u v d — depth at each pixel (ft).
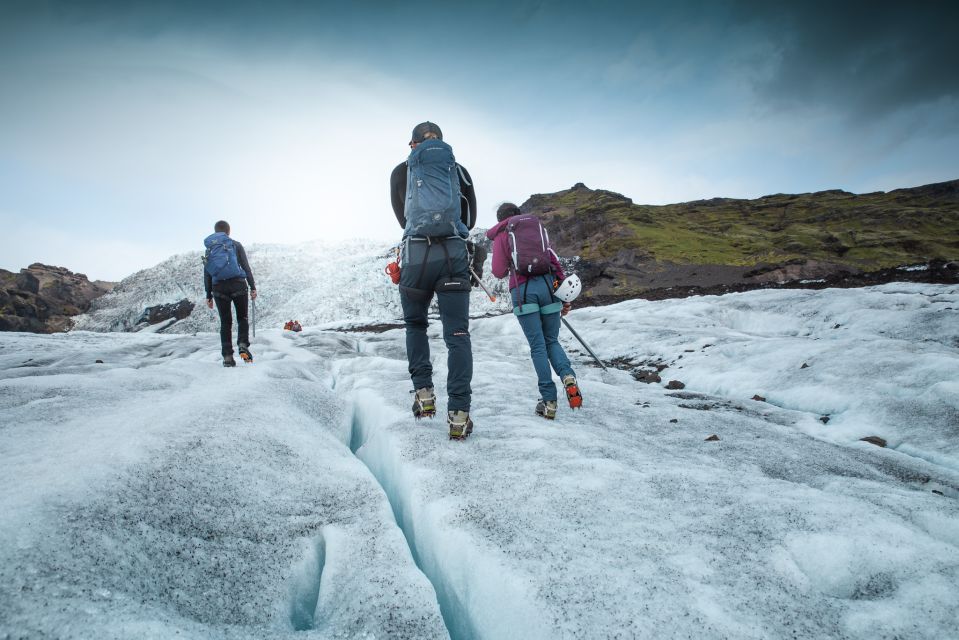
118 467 6.87
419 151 10.13
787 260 68.85
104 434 8.32
